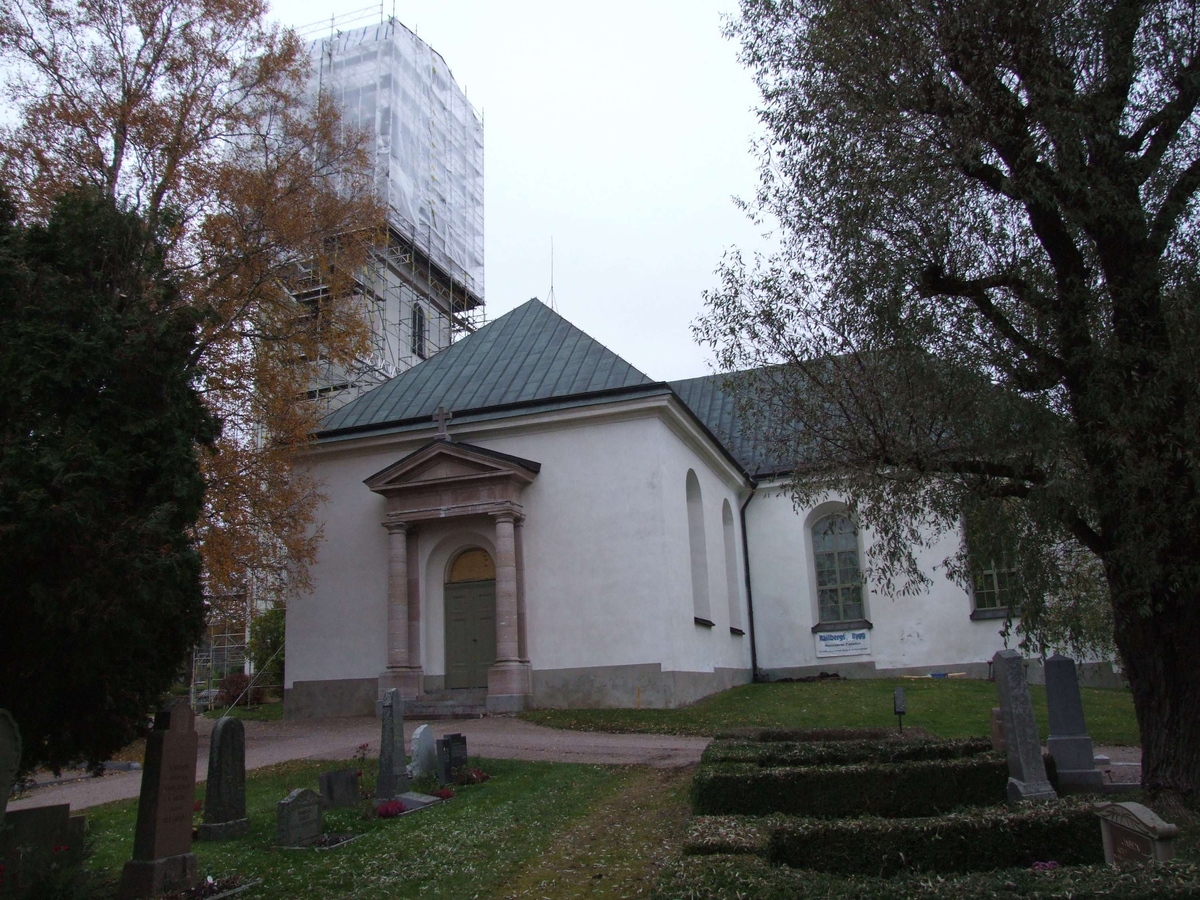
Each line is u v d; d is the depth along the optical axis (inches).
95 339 359.6
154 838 368.2
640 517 946.1
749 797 435.8
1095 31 415.2
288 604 1050.7
